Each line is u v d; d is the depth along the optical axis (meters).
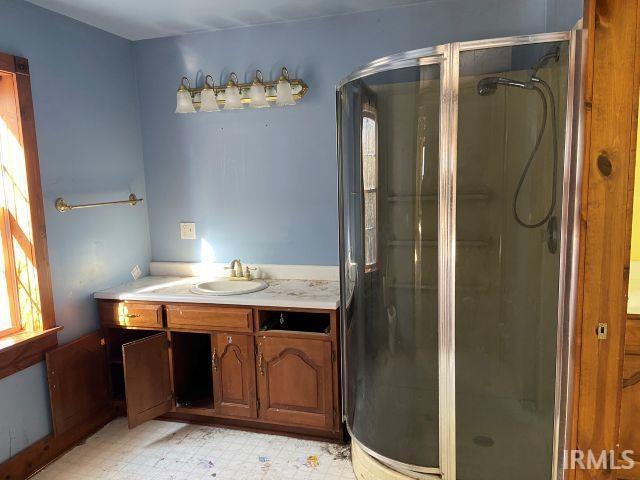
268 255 3.00
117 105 2.93
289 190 2.91
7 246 2.37
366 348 2.16
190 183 3.09
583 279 1.69
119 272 2.94
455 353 1.91
